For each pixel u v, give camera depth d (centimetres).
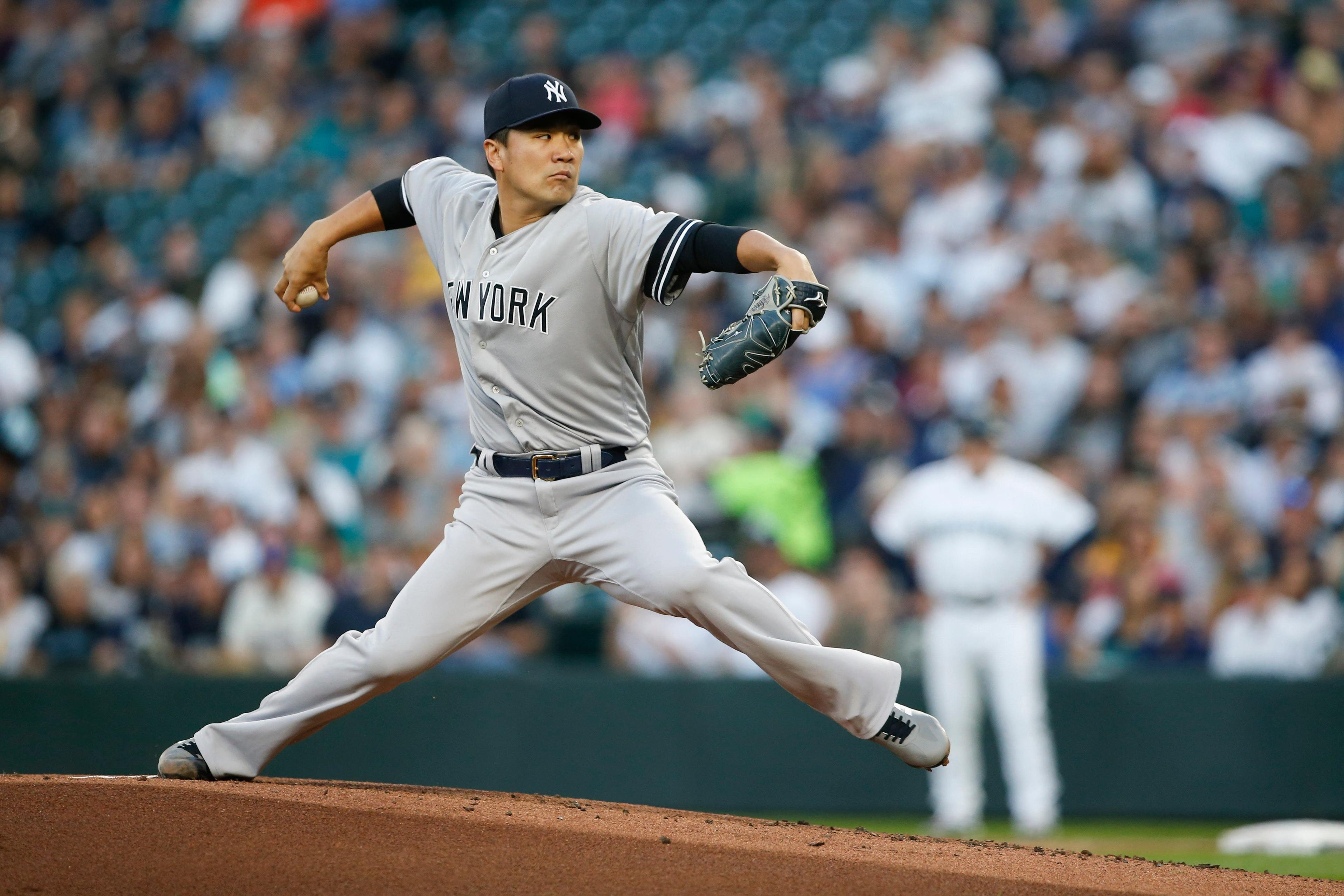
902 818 2844
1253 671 2869
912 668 2922
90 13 5516
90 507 3462
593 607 3178
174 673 2917
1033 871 1340
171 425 3831
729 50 5016
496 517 1423
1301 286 3569
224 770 1452
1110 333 3556
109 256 4691
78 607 3278
